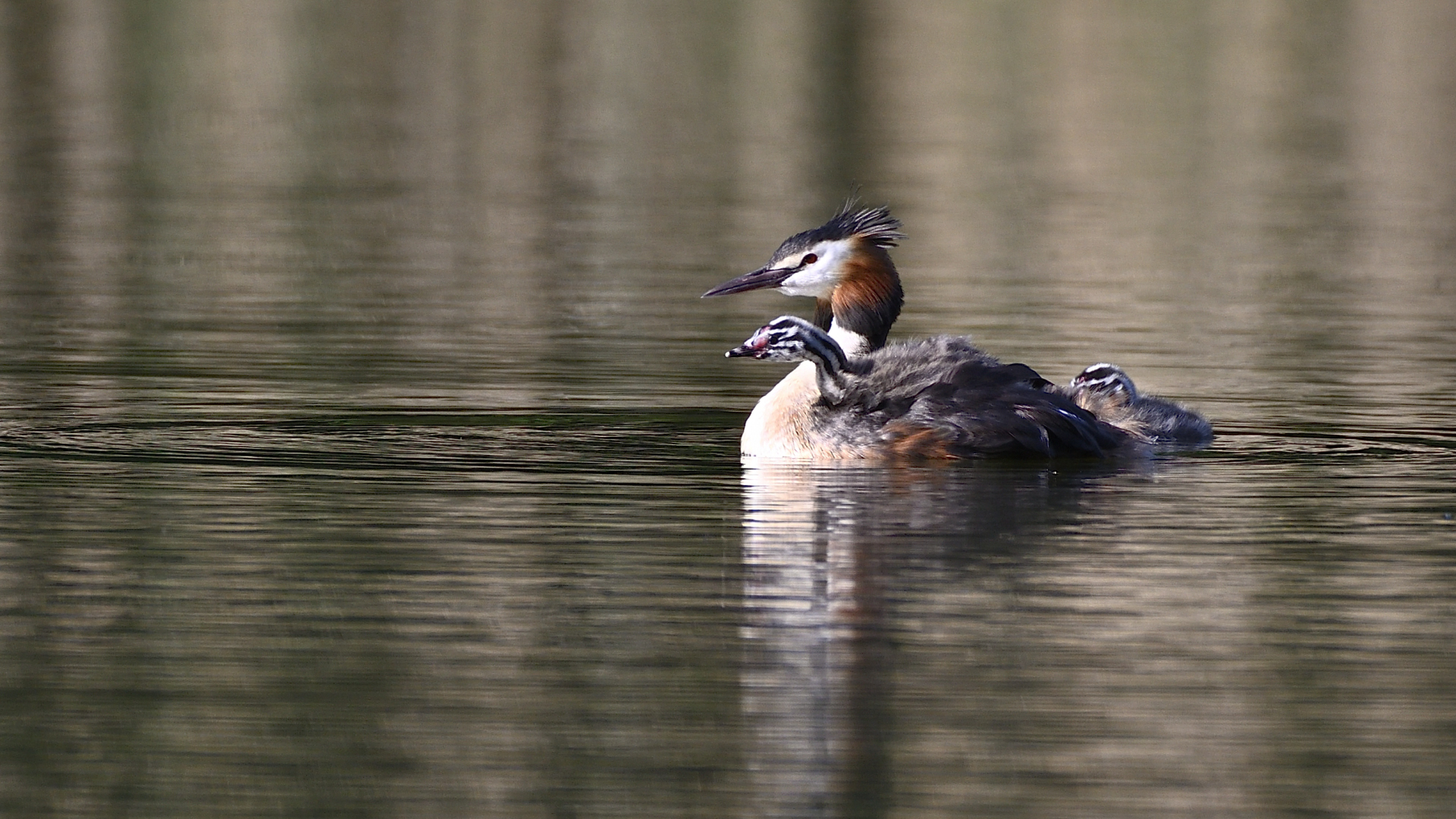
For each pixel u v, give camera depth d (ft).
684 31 159.74
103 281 77.15
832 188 104.83
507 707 29.35
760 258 84.58
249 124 123.13
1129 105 133.18
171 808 26.03
